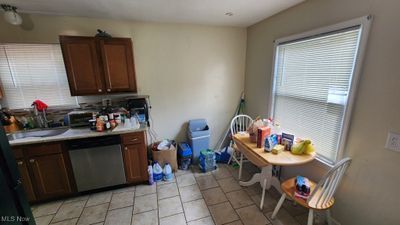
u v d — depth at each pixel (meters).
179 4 2.04
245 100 3.41
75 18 2.41
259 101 2.98
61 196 2.25
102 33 2.29
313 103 2.02
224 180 2.64
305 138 2.16
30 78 2.40
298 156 1.91
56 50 2.41
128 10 2.20
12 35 2.26
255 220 1.90
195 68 3.06
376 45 1.38
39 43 2.35
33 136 2.24
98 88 2.39
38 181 2.11
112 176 2.33
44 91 2.48
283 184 1.85
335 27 1.66
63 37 2.15
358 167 1.58
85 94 2.37
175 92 3.05
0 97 2.30
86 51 2.25
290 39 2.20
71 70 2.25
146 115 2.71
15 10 2.09
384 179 1.40
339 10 1.64
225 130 3.48
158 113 3.05
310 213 1.59
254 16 2.52
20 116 2.43
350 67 1.59
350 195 1.66
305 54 2.07
